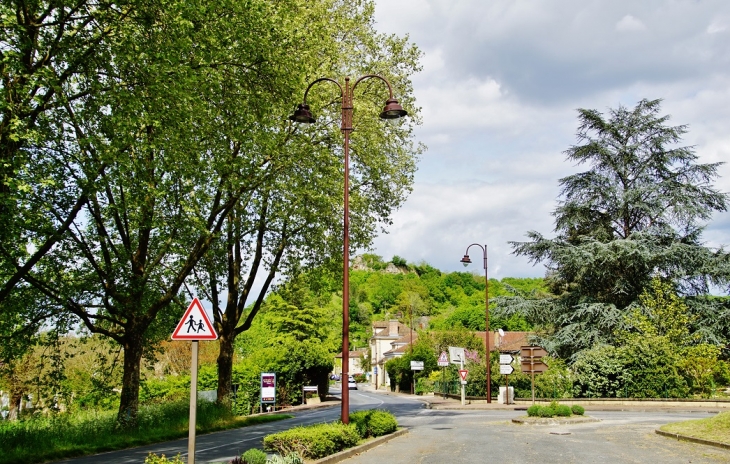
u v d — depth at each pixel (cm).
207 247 2148
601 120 4175
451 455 1413
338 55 2330
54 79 1459
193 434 893
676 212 3756
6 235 1540
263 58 1831
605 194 4012
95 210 1975
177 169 1759
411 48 2597
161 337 2572
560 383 3738
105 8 1559
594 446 1584
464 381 3859
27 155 1563
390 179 2706
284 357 4472
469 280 13588
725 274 3628
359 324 12681
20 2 1472
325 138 2391
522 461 1316
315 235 2577
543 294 4575
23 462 1416
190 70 1611
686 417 2656
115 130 1659
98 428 1866
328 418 2944
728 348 3700
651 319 3656
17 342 2078
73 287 1931
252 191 2328
